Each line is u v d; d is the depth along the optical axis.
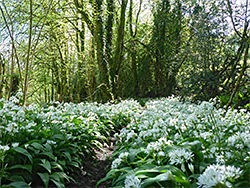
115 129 7.81
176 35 15.09
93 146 5.75
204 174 1.82
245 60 6.20
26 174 3.46
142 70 18.25
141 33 20.25
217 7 8.55
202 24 8.88
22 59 9.72
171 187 2.46
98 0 11.84
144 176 2.65
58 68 14.09
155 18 17.30
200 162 2.95
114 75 13.31
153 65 17.80
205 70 8.67
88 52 13.70
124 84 18.53
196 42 8.91
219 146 3.08
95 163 5.00
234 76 7.81
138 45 18.94
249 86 6.76
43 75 17.19
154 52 17.22
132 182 2.39
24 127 4.13
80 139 5.29
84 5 10.97
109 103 11.36
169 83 15.61
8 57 9.01
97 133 5.82
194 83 8.70
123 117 8.59
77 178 4.14
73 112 7.07
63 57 14.14
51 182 3.59
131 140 4.77
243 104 6.59
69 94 14.82
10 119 4.39
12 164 3.47
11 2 9.27
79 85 14.12
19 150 3.40
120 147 4.82
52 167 3.72
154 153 3.21
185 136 4.29
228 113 4.77
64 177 3.70
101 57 12.31
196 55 8.80
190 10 10.69
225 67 8.41
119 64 14.26
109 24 12.72
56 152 4.22
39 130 4.64
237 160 2.81
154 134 3.87
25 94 7.84
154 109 6.47
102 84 12.15
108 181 3.99
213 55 8.67
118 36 14.30
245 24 7.65
